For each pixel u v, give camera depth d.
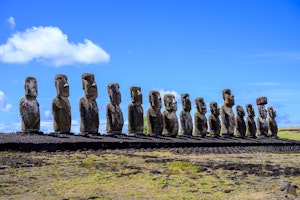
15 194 16.92
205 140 47.84
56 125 38.56
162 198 16.55
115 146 35.75
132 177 20.20
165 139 43.91
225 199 16.33
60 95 38.97
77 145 32.78
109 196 16.83
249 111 60.34
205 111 53.56
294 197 16.30
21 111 36.19
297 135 81.81
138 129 45.78
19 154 27.16
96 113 41.38
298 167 23.42
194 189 18.03
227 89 56.75
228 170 22.25
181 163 23.98
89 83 41.38
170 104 49.72
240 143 49.28
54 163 23.30
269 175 20.72
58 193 17.16
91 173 20.94
